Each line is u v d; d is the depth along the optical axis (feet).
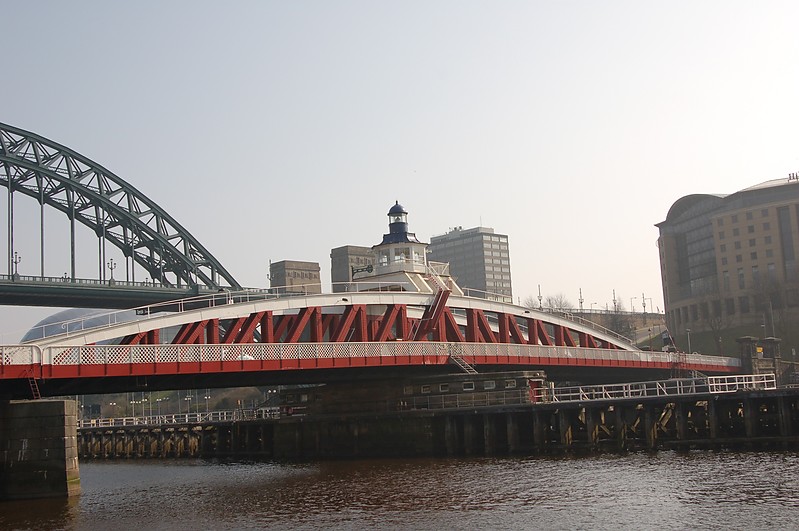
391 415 306.55
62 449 225.15
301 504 201.57
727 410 272.10
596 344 438.40
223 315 274.98
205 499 220.23
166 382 261.65
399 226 419.54
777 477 196.95
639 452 264.52
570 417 284.82
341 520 178.40
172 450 415.85
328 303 304.30
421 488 214.28
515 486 207.82
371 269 414.82
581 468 233.35
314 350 278.26
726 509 166.30
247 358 261.03
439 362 315.37
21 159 592.19
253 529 174.19
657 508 171.42
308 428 329.93
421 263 412.16
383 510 186.91
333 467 278.87
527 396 298.97
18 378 219.41
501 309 370.73
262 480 255.50
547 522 164.66
